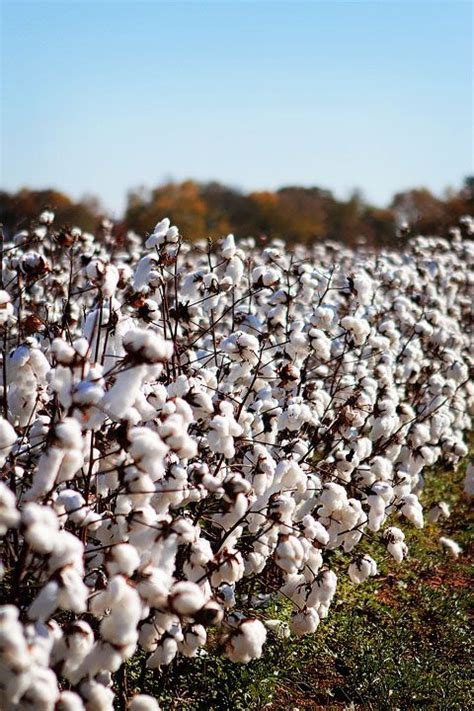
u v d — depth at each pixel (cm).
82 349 233
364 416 357
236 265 343
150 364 217
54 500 231
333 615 339
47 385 265
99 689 213
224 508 257
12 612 194
